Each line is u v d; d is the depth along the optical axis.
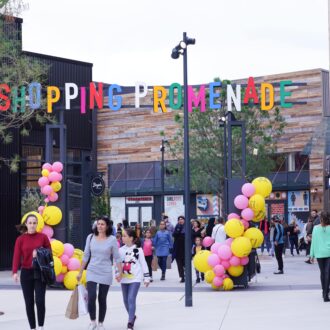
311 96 63.97
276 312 18.89
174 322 17.58
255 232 25.61
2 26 34.69
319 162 63.31
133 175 73.12
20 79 32.72
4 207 38.03
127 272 16.31
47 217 26.78
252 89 28.52
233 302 21.62
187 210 21.33
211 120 52.06
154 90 29.05
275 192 65.94
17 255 15.61
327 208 62.28
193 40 22.14
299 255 51.72
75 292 15.68
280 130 53.97
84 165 30.72
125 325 17.25
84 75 45.72
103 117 74.75
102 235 15.84
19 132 38.78
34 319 15.66
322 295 22.09
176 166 55.41
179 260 29.92
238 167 51.88
